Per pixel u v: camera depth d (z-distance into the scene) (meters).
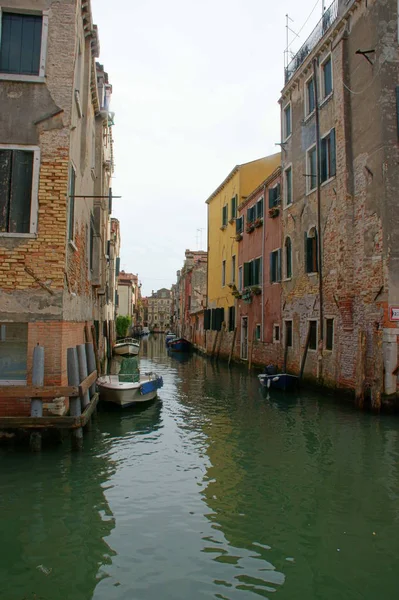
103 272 17.52
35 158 8.70
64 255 8.55
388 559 4.91
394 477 7.32
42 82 8.87
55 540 5.17
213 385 18.00
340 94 13.88
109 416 11.87
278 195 19.56
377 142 12.16
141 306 101.94
